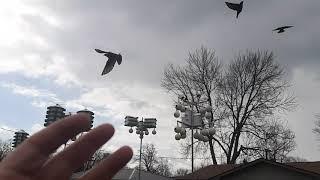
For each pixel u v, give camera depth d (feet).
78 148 3.39
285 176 100.78
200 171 131.23
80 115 3.23
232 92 152.56
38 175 3.20
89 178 3.56
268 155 149.48
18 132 61.36
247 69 153.48
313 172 97.55
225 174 106.52
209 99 149.38
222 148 148.97
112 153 3.68
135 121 104.58
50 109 69.97
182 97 89.10
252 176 104.06
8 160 3.13
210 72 151.84
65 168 3.30
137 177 137.28
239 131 151.12
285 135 151.43
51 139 3.15
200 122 85.81
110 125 3.49
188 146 142.92
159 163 233.76
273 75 152.87
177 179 133.08
